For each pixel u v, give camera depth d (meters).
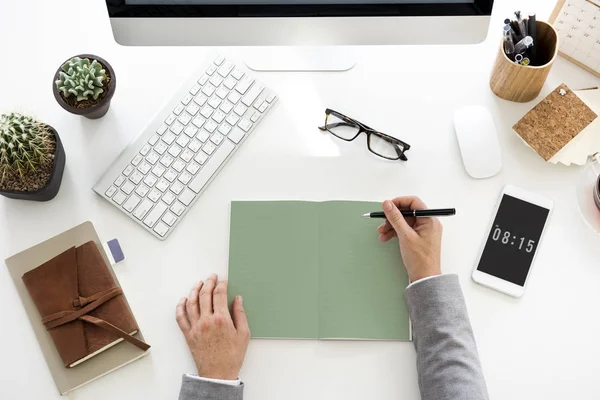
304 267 0.90
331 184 0.94
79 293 0.87
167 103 0.96
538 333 0.88
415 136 0.97
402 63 1.00
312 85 0.99
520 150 0.96
